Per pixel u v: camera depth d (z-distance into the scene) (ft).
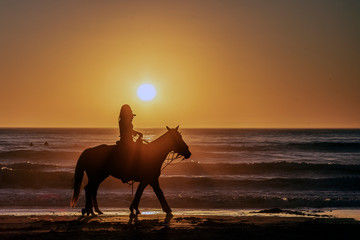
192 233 28.76
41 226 32.01
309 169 104.47
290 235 28.58
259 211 48.85
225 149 189.78
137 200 38.83
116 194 63.26
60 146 201.67
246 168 104.63
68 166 101.50
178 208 54.60
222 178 85.81
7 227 31.48
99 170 37.37
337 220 40.19
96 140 307.37
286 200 58.65
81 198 58.29
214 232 29.25
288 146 203.82
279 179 80.38
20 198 58.18
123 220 35.86
